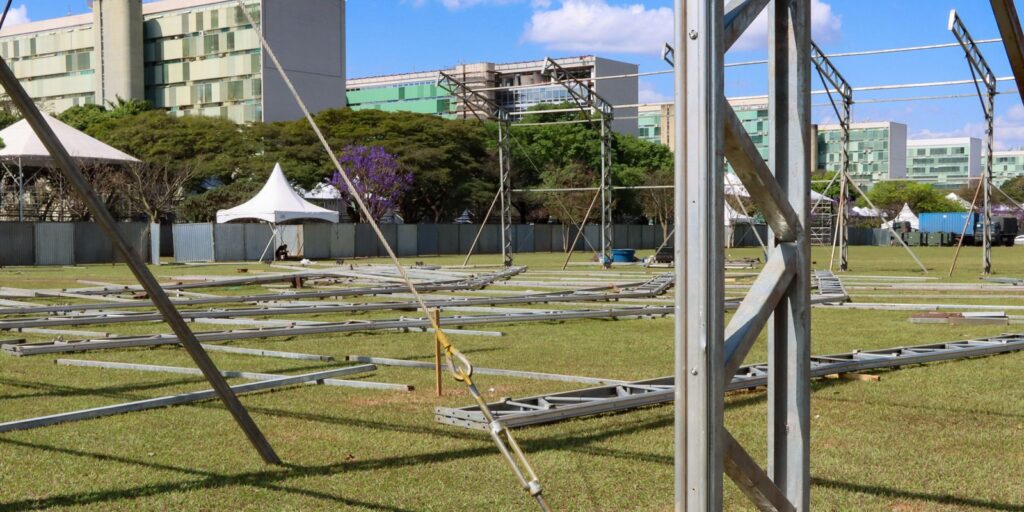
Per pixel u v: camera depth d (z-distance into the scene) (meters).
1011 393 8.03
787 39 3.32
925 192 91.75
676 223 2.77
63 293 20.03
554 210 62.78
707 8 2.69
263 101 87.12
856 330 13.45
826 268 32.41
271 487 5.11
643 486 5.11
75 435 6.38
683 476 2.79
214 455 5.82
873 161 128.62
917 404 7.53
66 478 5.30
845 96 27.59
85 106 74.75
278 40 88.00
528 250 59.44
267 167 56.31
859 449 6.00
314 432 6.48
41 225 38.78
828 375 8.91
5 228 37.88
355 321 14.42
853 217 70.12
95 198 4.81
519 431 6.46
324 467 5.54
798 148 3.30
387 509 4.71
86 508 4.74
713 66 2.70
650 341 12.09
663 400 7.46
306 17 90.19
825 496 4.95
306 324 13.35
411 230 52.50
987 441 6.23
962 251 54.91
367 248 50.09
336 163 3.72
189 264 38.88
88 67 95.19
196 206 54.38
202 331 13.38
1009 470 5.48
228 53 88.88
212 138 58.09
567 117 71.50
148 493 5.00
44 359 10.39
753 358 10.54
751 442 6.09
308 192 56.12
